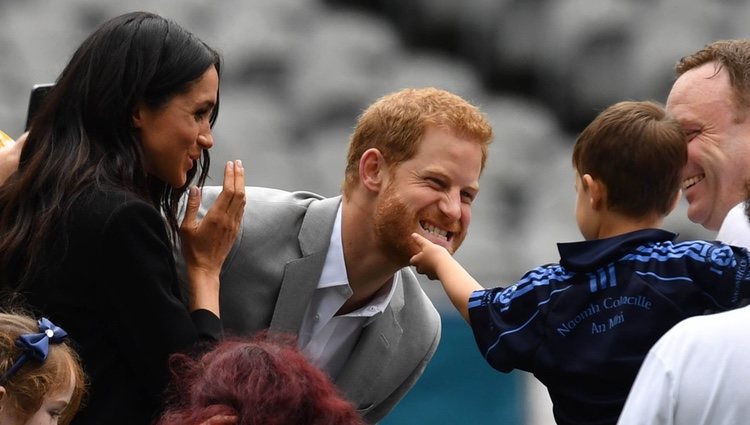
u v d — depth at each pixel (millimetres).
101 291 12031
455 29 45906
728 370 9883
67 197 12055
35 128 12562
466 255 39219
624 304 11320
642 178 11930
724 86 12664
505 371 11844
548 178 42250
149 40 12391
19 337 11086
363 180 13430
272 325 13766
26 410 11031
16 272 12227
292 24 44406
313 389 9789
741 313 10070
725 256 11227
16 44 41812
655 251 11492
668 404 9961
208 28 43531
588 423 11320
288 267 13781
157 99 12359
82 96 12344
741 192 12656
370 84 43688
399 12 46531
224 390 9734
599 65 44375
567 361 11391
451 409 25953
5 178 13352
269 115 42125
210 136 12758
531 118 43969
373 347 14375
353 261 13758
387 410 15211
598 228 12203
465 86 44594
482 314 11930
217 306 12922
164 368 12008
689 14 44125
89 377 12102
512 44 45250
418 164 13117
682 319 11172
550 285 11703
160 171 12594
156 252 12078
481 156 13352
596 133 12141
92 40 12477
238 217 13242
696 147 12773
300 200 14359
